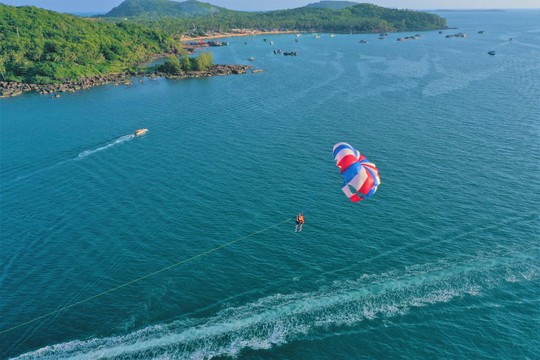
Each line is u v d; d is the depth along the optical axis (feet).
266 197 194.90
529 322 121.19
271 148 256.32
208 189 203.21
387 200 189.47
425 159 232.94
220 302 132.67
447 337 117.50
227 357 113.60
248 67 580.30
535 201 183.73
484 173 212.84
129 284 141.28
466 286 135.33
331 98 382.01
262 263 149.79
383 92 401.90
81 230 171.22
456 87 416.05
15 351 117.19
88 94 424.05
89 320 127.03
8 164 239.09
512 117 306.76
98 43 582.76
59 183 214.28
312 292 135.33
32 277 144.66
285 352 114.42
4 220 179.93
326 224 172.24
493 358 111.04
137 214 182.09
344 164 135.33
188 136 282.36
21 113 349.41
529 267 142.72
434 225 168.66
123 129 299.58
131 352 115.96
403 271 143.13
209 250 157.58
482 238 159.22
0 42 495.41
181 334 121.29
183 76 524.52
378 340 117.29
